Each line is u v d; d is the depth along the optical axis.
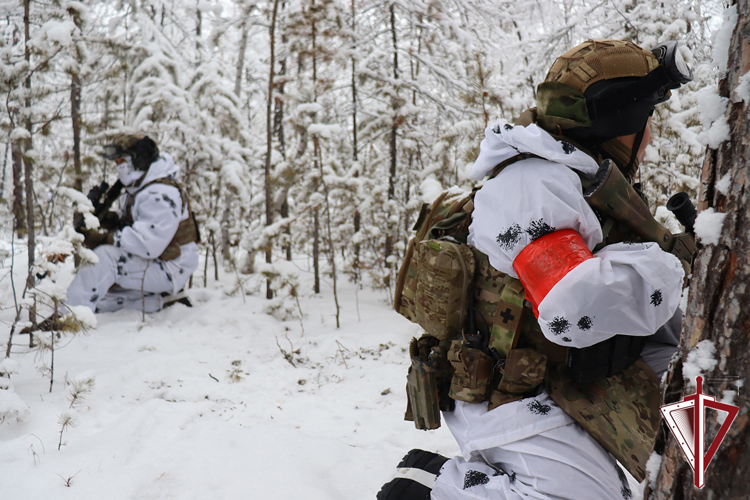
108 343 3.73
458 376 1.29
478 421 1.26
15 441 2.31
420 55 5.75
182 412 2.66
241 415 2.74
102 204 4.50
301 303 4.88
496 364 1.25
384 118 5.18
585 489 1.13
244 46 6.73
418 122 5.75
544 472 1.14
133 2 6.43
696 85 4.71
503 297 1.23
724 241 0.75
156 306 4.61
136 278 4.39
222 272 6.09
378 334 4.01
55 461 2.12
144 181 4.45
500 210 1.16
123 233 4.29
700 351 0.77
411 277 1.52
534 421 1.19
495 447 1.24
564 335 1.07
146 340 3.79
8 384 2.52
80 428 2.50
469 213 1.40
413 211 4.79
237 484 1.96
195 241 4.79
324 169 4.71
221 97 6.00
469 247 1.33
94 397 2.81
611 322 1.05
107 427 2.55
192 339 3.95
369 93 5.66
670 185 4.24
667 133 4.27
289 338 4.05
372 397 3.00
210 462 2.09
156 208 4.36
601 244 1.17
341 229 5.11
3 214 4.89
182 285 4.68
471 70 5.47
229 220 6.33
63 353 3.49
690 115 4.35
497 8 6.27
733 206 0.74
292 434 2.33
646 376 1.25
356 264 5.14
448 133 4.25
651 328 1.07
